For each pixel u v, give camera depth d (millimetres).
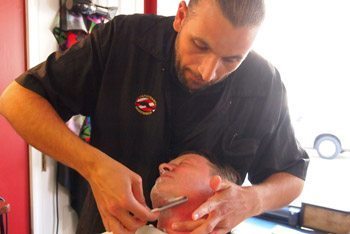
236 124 962
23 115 805
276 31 1714
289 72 1729
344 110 1658
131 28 949
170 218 790
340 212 1389
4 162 1716
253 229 1457
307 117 1719
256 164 1036
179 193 817
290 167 1006
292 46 1715
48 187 1917
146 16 976
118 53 936
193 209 792
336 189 1527
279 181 955
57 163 1942
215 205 721
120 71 937
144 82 935
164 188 830
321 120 1698
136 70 936
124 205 672
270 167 994
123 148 949
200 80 789
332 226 1409
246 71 960
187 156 895
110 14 2020
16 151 1759
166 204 794
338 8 1621
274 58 1731
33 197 1834
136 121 934
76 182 1980
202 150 943
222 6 663
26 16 1704
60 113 921
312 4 1663
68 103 914
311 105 1709
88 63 912
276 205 902
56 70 878
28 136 805
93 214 997
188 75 813
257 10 688
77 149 753
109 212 695
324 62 1675
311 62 1695
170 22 954
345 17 1614
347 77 1642
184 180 833
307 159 1033
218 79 828
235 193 756
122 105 935
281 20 1707
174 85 920
